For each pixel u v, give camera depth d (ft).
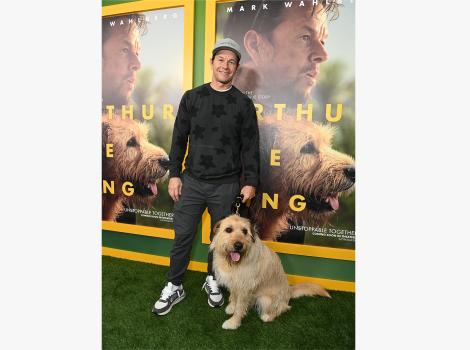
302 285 8.73
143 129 10.72
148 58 10.40
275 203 9.66
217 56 8.02
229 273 7.50
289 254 9.78
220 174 8.27
